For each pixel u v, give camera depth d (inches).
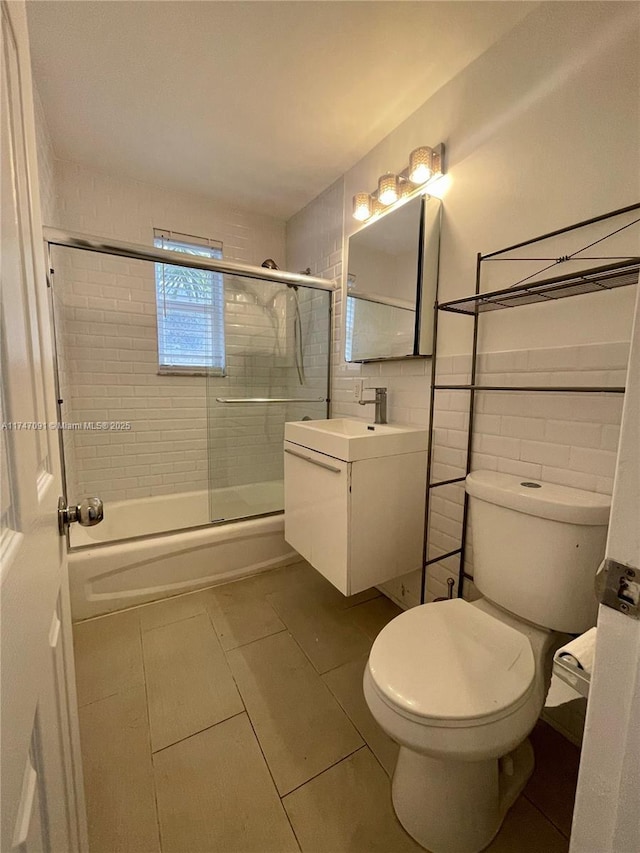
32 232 23.6
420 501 64.3
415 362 68.1
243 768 41.9
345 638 62.9
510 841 35.9
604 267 34.1
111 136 73.8
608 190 41.1
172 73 57.8
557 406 46.5
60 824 21.4
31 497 19.4
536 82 46.9
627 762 14.9
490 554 46.2
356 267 77.7
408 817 36.3
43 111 66.5
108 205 88.8
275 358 102.9
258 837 35.9
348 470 55.7
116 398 95.1
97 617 67.8
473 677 34.2
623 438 14.6
